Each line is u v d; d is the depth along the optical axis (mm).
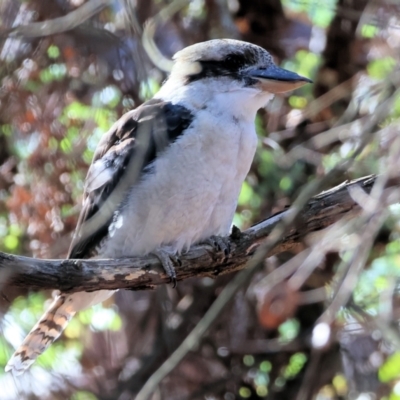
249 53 9109
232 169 8734
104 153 9273
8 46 10305
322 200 8414
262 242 8562
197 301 12211
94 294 9461
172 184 8516
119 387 12047
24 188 11500
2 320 10148
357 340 11695
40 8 10109
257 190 12070
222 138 8648
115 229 8656
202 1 11914
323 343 9352
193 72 9125
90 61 10562
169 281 8461
